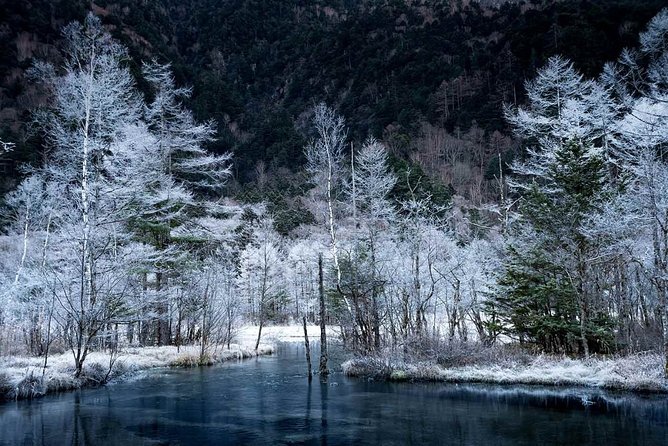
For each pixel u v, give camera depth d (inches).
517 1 6584.6
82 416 460.8
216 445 364.2
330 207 832.3
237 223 1252.5
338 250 853.2
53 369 617.6
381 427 414.3
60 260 739.4
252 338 1393.9
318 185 938.7
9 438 383.6
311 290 1635.1
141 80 1546.5
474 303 816.3
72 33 764.0
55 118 750.5
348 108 5506.9
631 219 576.1
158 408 497.0
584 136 761.6
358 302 800.3
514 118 933.8
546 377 584.4
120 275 702.5
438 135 3577.8
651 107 613.3
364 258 810.2
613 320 637.9
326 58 7696.9
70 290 620.1
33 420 444.5
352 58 7308.1
